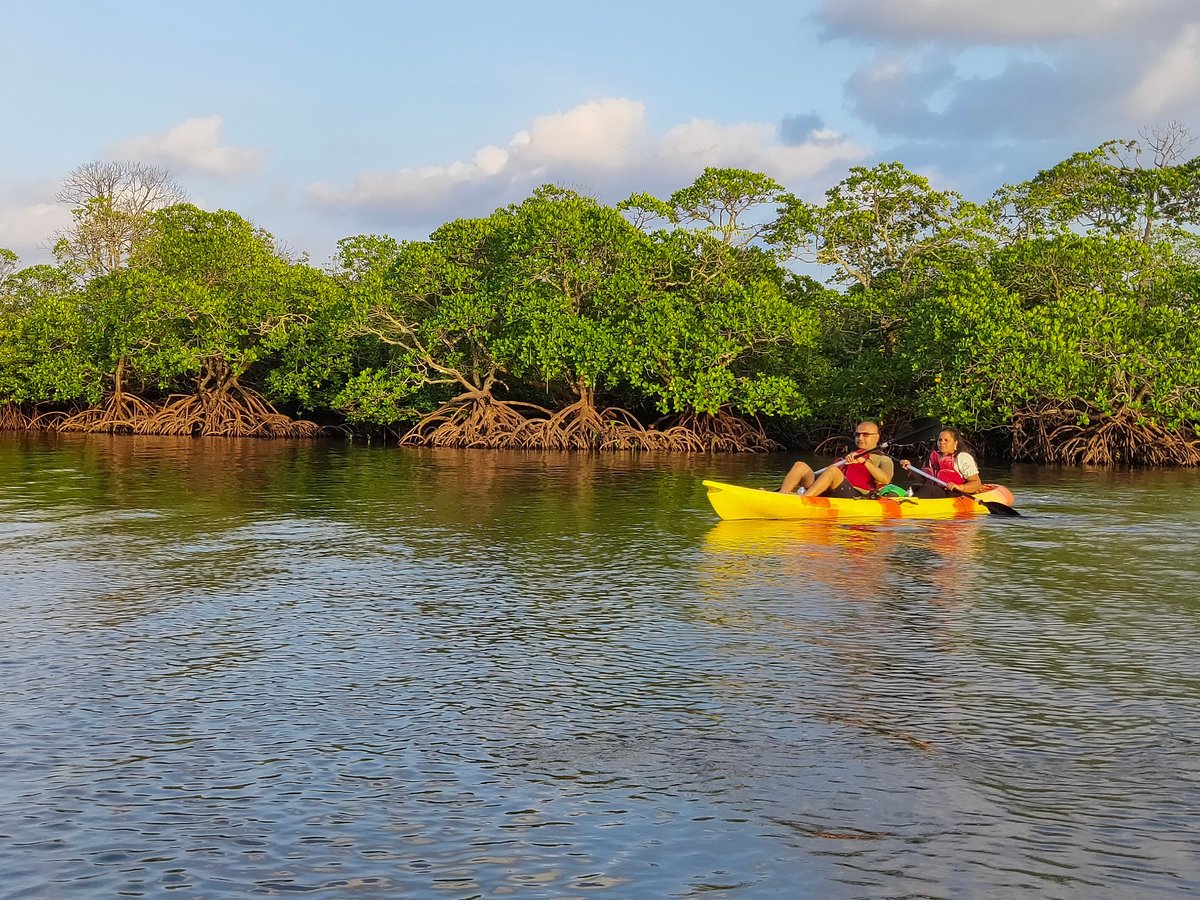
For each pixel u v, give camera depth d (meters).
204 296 44.75
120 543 13.60
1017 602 10.28
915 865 4.77
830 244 41.56
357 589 10.77
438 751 6.14
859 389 37.31
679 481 23.95
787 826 5.16
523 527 15.48
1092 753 6.12
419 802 5.44
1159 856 4.86
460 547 13.55
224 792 5.54
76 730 6.44
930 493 17.75
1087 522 16.56
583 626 9.20
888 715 6.78
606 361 37.25
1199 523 16.50
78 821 5.19
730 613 9.73
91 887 4.57
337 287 47.31
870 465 17.50
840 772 5.83
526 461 30.95
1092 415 32.56
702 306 38.31
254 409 46.47
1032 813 5.30
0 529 14.77
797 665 7.95
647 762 5.98
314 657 8.12
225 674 7.65
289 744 6.24
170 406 46.56
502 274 39.00
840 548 13.66
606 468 28.34
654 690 7.32
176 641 8.57
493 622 9.34
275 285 46.97
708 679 7.58
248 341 47.47
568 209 38.88
